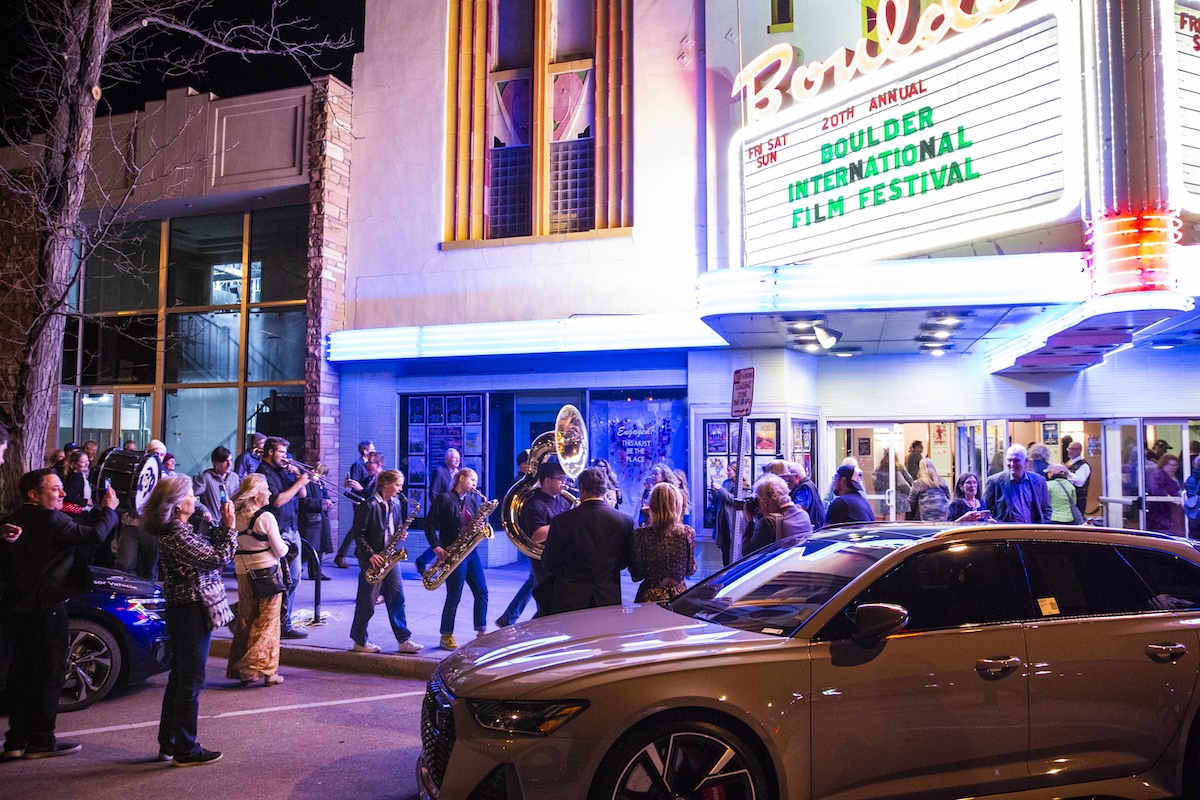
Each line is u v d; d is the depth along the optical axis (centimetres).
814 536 497
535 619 477
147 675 664
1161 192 784
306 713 612
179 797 452
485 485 1336
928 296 857
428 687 415
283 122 1428
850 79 1041
